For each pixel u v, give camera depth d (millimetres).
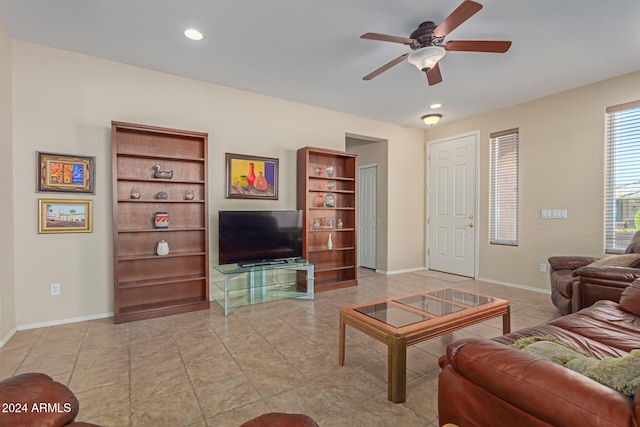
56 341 2605
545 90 3928
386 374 2117
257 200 4105
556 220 4059
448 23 2109
